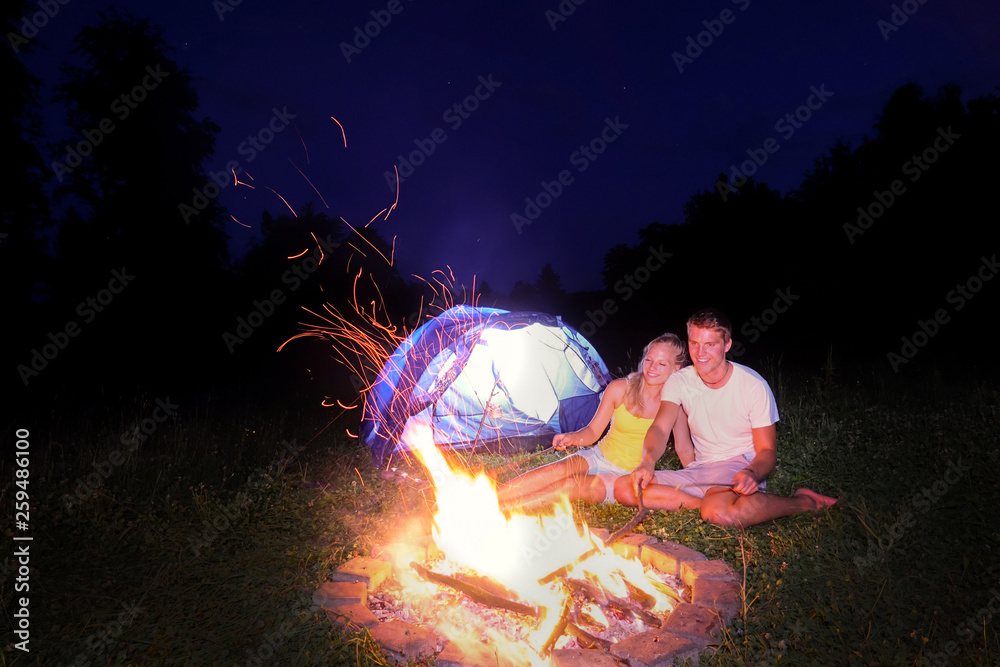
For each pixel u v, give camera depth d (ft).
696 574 10.95
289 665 8.89
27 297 53.98
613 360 52.13
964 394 23.65
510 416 21.63
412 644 9.16
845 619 9.29
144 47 66.64
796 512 13.41
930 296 53.06
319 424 26.30
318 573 11.78
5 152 54.60
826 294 57.77
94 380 41.73
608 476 15.01
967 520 12.43
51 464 17.79
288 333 55.21
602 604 10.69
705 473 14.25
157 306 57.26
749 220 71.92
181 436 20.67
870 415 20.84
